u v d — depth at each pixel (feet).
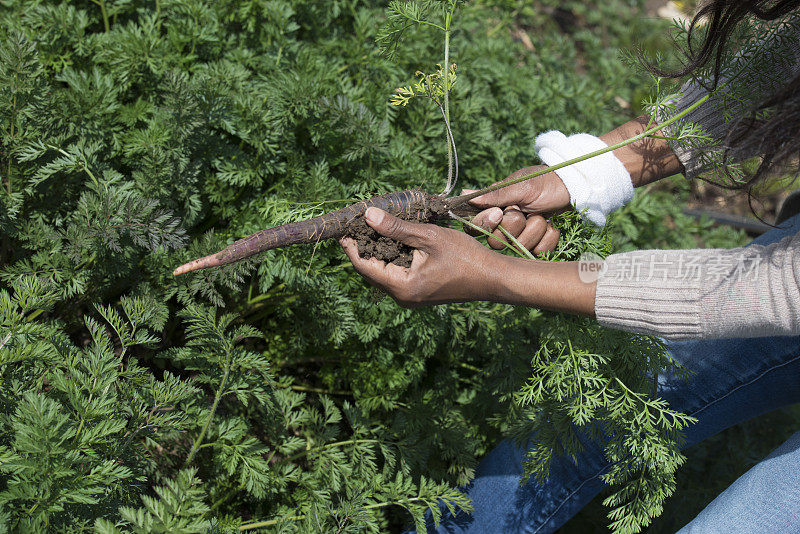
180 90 7.91
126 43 8.84
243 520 8.30
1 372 5.59
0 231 7.92
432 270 5.76
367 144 8.61
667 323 5.05
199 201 8.42
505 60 12.65
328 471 8.01
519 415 8.25
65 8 8.85
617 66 14.14
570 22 18.10
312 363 10.00
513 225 7.00
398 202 6.57
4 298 5.82
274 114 8.73
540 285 5.52
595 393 6.65
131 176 8.79
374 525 7.13
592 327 6.82
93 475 5.32
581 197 6.83
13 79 7.25
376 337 8.73
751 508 5.56
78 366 6.21
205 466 7.86
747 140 5.05
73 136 8.13
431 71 10.31
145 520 5.24
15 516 5.01
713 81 6.16
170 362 9.14
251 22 9.78
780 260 4.63
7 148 7.43
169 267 7.91
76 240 7.25
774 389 6.77
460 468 8.46
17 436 4.95
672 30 6.91
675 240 12.91
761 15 5.29
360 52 10.43
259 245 6.16
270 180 9.33
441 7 7.21
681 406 7.06
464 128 10.05
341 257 8.52
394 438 8.72
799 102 4.67
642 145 6.89
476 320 9.00
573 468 7.44
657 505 7.00
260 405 8.04
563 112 12.37
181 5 9.31
